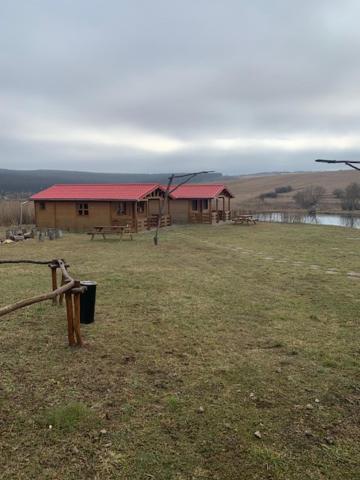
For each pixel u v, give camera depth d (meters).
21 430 4.32
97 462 3.85
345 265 14.88
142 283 11.48
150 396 5.07
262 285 11.49
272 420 4.59
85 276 12.46
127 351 6.50
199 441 4.19
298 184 97.12
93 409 4.74
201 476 3.69
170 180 22.08
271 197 75.88
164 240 23.20
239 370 5.85
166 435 4.28
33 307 8.84
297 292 10.67
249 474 3.72
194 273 13.18
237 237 24.64
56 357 6.21
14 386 5.26
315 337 7.25
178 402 4.92
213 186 37.94
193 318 8.26
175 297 9.93
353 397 5.14
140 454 3.97
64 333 7.27
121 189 30.31
